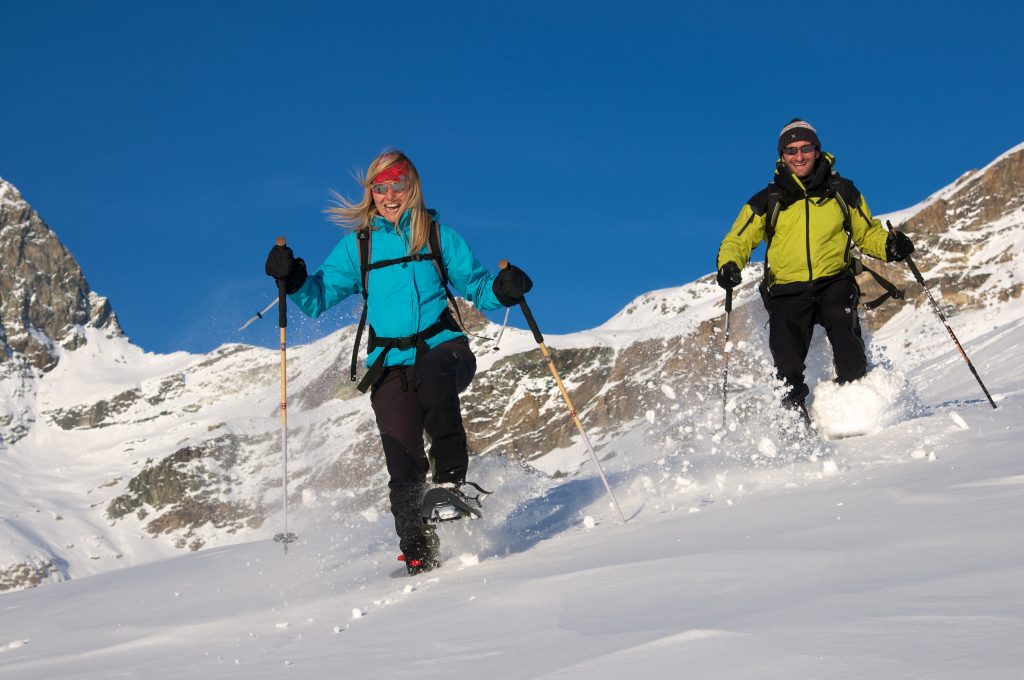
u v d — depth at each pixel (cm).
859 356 610
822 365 690
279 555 556
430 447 458
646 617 222
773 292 623
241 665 265
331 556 520
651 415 669
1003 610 177
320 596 397
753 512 377
